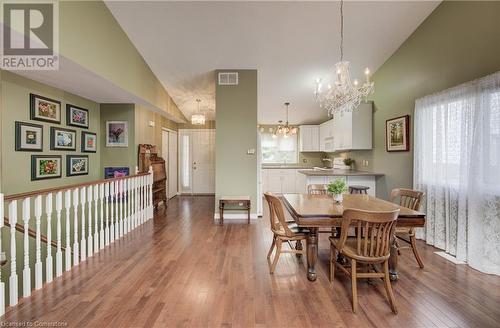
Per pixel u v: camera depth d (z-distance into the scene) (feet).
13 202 6.64
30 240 10.72
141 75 14.20
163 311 6.32
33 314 6.17
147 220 15.08
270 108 21.58
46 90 11.57
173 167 24.40
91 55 9.70
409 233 8.79
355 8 10.67
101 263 9.07
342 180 9.20
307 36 12.41
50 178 11.89
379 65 14.87
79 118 13.85
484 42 8.49
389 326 5.79
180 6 10.70
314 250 7.87
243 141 15.46
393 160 13.82
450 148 9.78
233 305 6.59
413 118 12.16
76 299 6.81
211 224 14.32
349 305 6.60
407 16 11.09
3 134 9.64
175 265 8.93
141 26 11.87
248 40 12.77
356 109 15.90
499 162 7.99
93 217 13.78
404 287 7.45
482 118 8.34
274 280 7.91
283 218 8.13
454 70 9.71
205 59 14.40
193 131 25.48
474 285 7.54
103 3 10.44
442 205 10.26
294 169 24.82
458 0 9.48
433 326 5.78
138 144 16.48
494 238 8.18
